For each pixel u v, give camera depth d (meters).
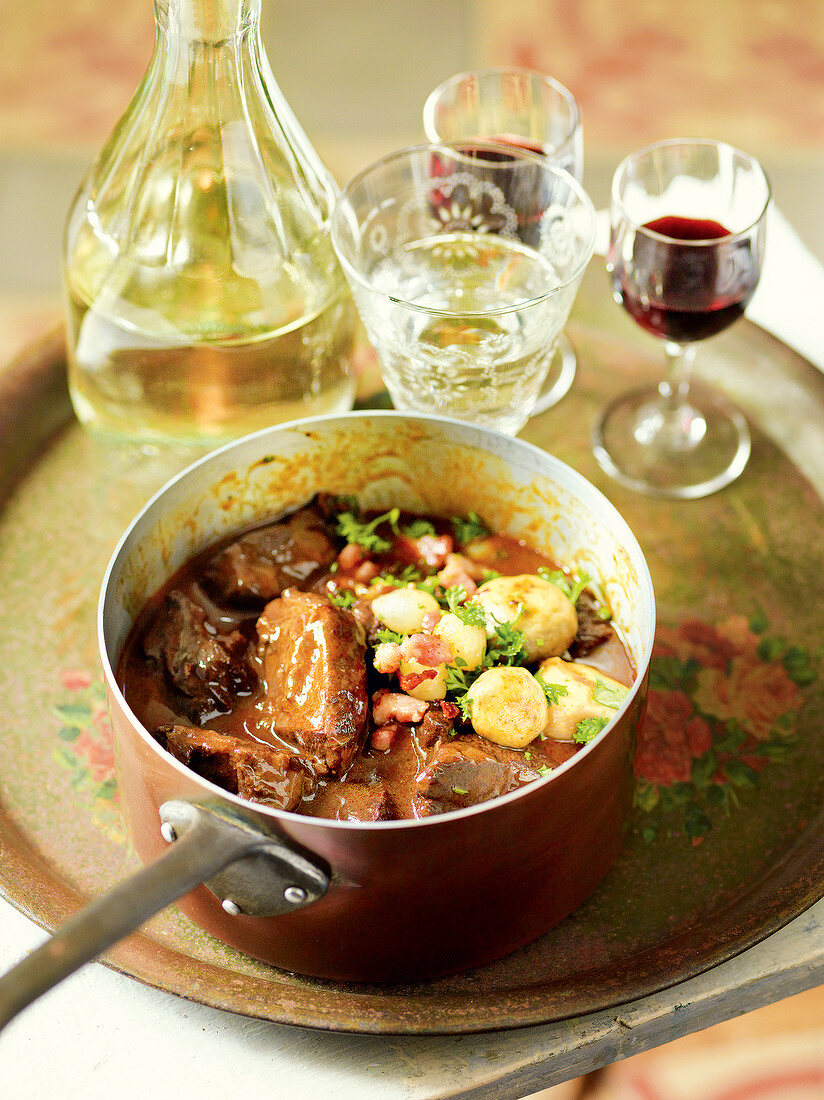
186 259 1.23
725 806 1.10
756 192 1.35
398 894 0.84
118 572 1.01
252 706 1.04
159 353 1.22
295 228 1.26
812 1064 1.90
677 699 1.18
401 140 2.83
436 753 0.98
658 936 1.00
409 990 0.95
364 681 1.02
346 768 0.98
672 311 1.29
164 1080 0.94
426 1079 0.94
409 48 3.09
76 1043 0.96
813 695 1.18
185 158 1.21
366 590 1.13
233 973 0.96
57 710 1.16
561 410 1.45
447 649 0.99
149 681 1.05
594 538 1.08
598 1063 0.99
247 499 1.14
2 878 1.00
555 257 1.39
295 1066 0.95
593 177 2.78
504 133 1.57
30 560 1.29
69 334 1.32
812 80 3.04
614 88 3.02
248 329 1.22
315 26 3.14
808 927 1.03
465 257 1.38
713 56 3.11
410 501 1.20
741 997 1.00
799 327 1.51
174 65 1.17
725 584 1.27
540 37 3.14
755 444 1.41
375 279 1.35
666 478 1.37
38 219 2.71
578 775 0.84
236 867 0.82
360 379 1.46
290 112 1.30
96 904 0.74
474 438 1.10
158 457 1.34
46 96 2.96
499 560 1.17
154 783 0.86
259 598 1.11
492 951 0.93
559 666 1.04
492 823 0.81
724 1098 1.87
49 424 1.42
